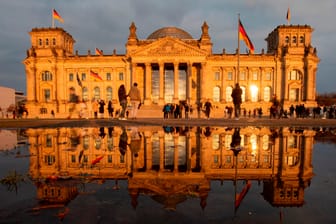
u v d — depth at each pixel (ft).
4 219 12.20
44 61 295.69
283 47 290.35
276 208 13.89
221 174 22.13
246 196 15.96
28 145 40.75
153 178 20.56
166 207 13.91
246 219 12.31
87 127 84.33
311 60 280.31
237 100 134.82
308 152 35.04
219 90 295.48
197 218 12.42
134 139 49.19
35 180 19.90
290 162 27.81
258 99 292.81
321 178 20.89
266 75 292.40
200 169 23.95
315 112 211.20
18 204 14.38
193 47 269.03
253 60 288.30
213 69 293.02
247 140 48.39
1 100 330.54
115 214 12.92
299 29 289.94
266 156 31.50
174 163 26.73
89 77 300.20
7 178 20.34
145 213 13.03
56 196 15.90
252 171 23.38
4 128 82.64
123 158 29.55
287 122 122.72
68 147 38.58
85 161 27.78
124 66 296.10
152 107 264.93
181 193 16.55
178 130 72.02
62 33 307.78
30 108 292.40
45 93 301.43
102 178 20.48
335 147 39.73
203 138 51.29
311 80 283.79
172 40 271.28
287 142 45.78
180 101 279.08
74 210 13.46
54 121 130.52
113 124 101.96
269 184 18.98
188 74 272.10
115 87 298.97
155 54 273.13
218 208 13.80
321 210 13.61
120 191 16.96
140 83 296.30
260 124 106.11
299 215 12.84
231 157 30.53
